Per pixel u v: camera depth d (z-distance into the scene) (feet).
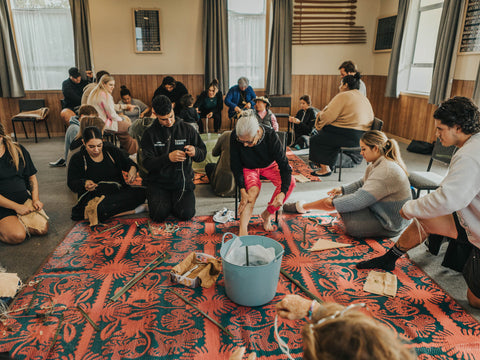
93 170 9.93
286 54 22.62
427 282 7.34
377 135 8.59
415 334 5.88
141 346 5.68
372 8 22.48
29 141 20.94
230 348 5.62
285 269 7.77
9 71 20.70
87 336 5.89
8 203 8.78
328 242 8.82
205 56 22.22
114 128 15.75
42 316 6.29
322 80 23.61
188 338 5.83
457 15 15.61
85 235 9.27
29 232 9.23
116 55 22.11
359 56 23.31
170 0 21.52
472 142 6.01
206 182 13.42
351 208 8.52
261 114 15.40
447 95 16.40
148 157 9.49
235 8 22.18
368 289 7.06
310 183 13.52
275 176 9.14
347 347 1.87
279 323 6.15
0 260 8.23
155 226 9.75
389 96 20.79
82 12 20.83
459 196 5.93
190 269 7.59
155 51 22.17
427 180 9.91
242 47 22.90
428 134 18.47
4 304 6.52
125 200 10.14
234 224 9.85
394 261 7.63
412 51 19.93
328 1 22.20
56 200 11.86
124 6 21.36
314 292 7.01
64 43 21.56
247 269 6.11
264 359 5.39
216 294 6.97
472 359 5.39
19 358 5.44
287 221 10.03
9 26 20.42
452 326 6.09
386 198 8.53
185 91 20.68
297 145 18.34
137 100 21.48
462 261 6.88
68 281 7.32
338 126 13.66
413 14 19.24
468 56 15.71
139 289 7.09
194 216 10.42
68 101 20.56
